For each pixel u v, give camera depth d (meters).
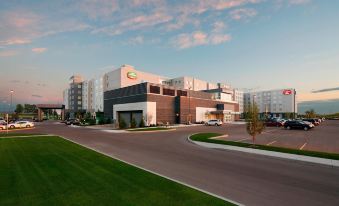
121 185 8.45
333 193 8.02
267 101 142.38
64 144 19.44
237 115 87.44
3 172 10.10
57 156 13.91
